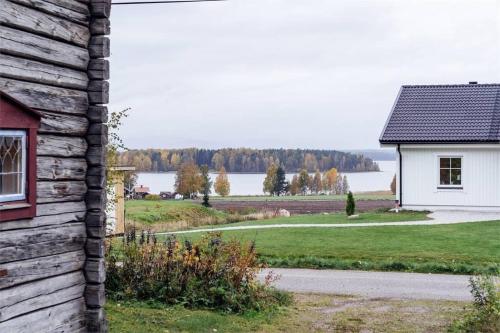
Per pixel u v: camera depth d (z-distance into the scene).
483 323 11.73
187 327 11.09
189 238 22.94
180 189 63.12
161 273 13.18
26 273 7.18
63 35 7.76
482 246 20.81
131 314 11.76
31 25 7.26
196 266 13.35
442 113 31.61
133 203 39.25
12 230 6.99
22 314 7.14
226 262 13.53
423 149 30.38
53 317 7.60
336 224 27.02
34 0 7.29
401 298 14.74
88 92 8.21
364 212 31.45
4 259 6.87
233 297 12.74
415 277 17.30
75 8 7.98
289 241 22.56
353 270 18.45
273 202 52.88
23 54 7.16
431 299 14.65
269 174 77.31
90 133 8.20
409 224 26.05
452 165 30.25
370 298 14.73
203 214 38.12
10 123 6.86
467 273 17.75
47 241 7.50
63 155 7.79
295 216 32.53
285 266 19.00
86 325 8.14
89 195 8.17
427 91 33.28
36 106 7.36
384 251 20.34
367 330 11.84
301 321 12.38
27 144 7.15
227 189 72.00
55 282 7.63
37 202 7.36
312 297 14.77
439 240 22.08
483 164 29.75
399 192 30.77
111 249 14.12
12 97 6.83
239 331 11.28
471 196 29.94
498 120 30.58
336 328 11.94
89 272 8.12
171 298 12.80
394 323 12.37
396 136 30.50
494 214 28.67
